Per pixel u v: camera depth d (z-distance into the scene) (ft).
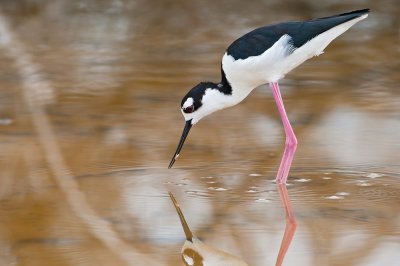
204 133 37.35
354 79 45.50
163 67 48.44
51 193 29.99
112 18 59.11
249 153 34.50
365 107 40.29
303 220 26.99
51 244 25.26
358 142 35.19
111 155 34.32
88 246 25.09
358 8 58.59
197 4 60.95
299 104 41.19
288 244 25.02
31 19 58.75
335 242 24.95
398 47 51.80
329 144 35.12
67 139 36.42
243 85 33.01
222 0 61.52
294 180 31.17
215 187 30.50
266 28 32.19
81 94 43.45
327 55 50.67
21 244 25.23
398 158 33.01
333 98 42.09
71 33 55.98
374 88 43.68
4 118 39.58
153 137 36.68
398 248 24.36
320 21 31.65
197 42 53.67
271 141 36.04
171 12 59.93
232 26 56.59
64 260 23.99
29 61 49.62
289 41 31.53
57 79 46.14
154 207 28.50
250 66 31.99
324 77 46.09
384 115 38.91
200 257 24.27
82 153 34.55
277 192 29.91
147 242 25.45
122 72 47.50
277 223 26.78
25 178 31.60
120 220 27.32
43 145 35.58
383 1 59.88
